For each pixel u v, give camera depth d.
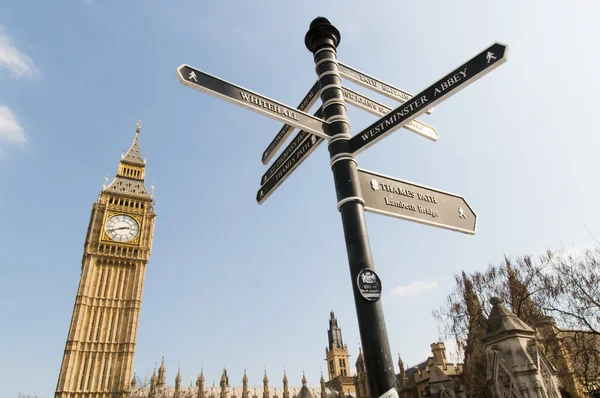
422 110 5.91
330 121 6.81
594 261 27.62
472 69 5.63
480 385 26.03
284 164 7.58
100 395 80.38
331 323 171.75
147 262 100.12
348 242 5.73
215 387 130.75
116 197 104.00
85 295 89.25
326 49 7.48
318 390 142.38
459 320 33.47
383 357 4.85
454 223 7.24
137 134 120.12
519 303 27.88
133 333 89.19
